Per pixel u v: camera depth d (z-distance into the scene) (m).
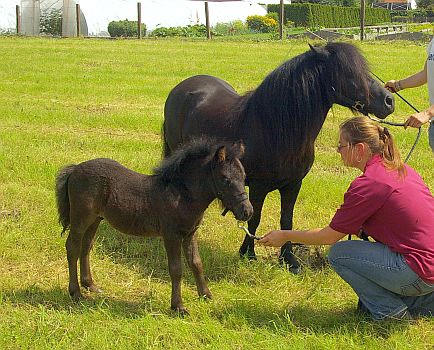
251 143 5.77
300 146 5.64
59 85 15.80
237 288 5.42
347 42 5.82
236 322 4.80
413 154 9.82
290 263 5.97
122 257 6.16
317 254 6.21
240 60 20.61
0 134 10.69
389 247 4.62
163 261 6.09
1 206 7.36
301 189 8.02
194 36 35.94
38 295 5.30
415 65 18.73
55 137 10.66
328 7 49.28
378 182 4.52
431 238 4.54
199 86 6.91
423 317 4.86
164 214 4.87
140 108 13.30
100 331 4.58
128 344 4.43
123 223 5.07
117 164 5.24
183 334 4.55
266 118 5.67
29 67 18.86
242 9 44.28
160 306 5.12
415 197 4.54
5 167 8.84
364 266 4.66
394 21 55.28
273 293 5.33
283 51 23.41
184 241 5.12
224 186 4.61
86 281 5.42
